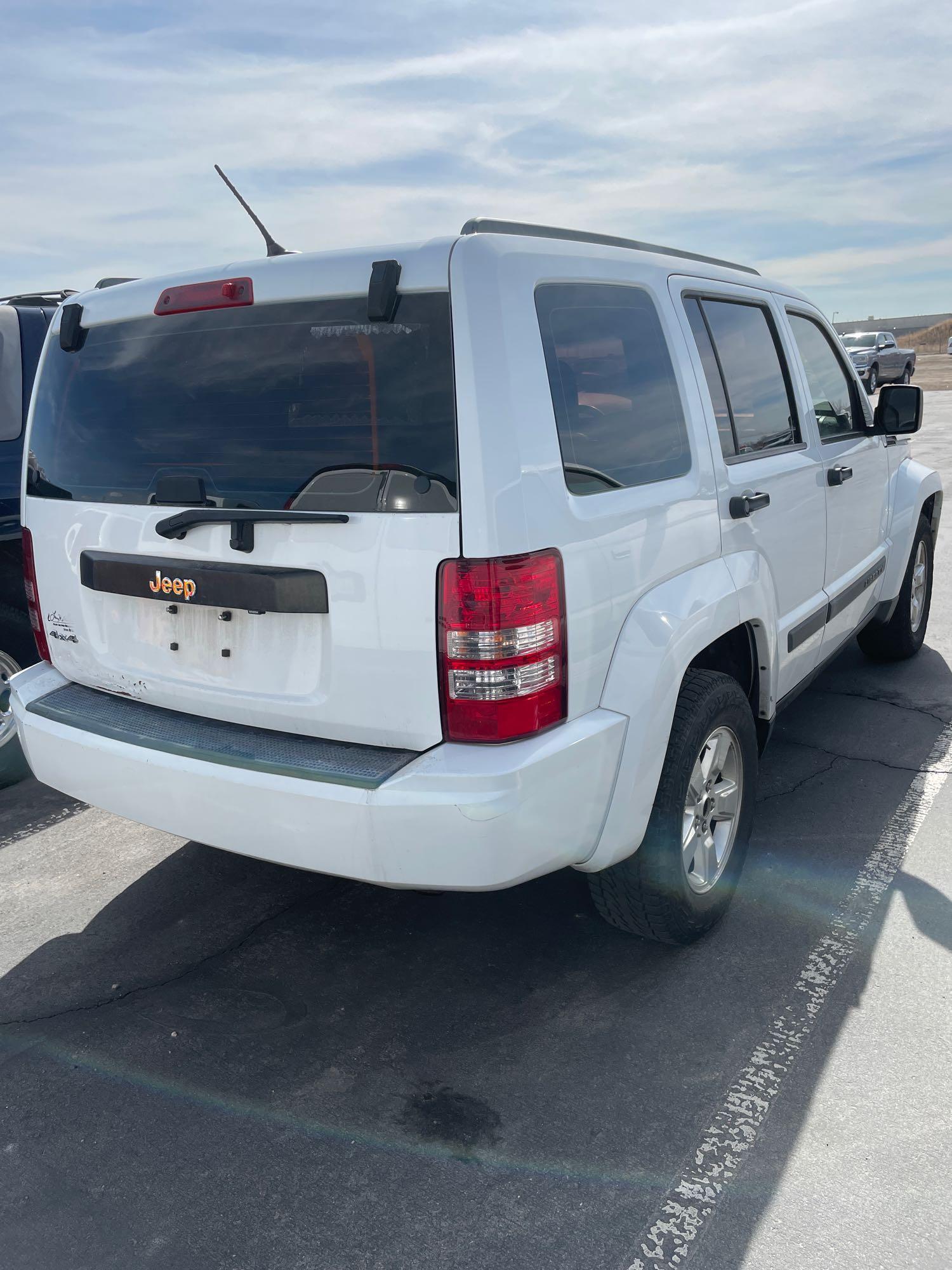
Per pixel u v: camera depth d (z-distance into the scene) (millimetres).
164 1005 2873
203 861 3725
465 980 2951
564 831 2402
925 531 5449
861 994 2805
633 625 2576
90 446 2820
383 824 2250
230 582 2475
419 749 2328
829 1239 2033
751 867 3490
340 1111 2438
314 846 2355
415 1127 2377
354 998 2883
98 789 2754
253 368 2455
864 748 4465
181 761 2537
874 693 5137
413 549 2227
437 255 2230
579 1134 2336
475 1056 2617
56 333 2971
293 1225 2111
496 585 2186
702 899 3016
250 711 2564
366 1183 2215
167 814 2602
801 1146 2275
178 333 2602
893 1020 2689
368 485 2285
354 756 2377
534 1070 2555
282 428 2410
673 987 2869
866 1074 2496
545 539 2277
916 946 3016
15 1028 2777
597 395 2557
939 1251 1998
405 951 3107
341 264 2332
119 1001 2891
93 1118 2432
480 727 2244
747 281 3621
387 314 2248
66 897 3479
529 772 2252
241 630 2543
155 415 2648
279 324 2412
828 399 4242
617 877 2842
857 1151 2256
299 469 2387
